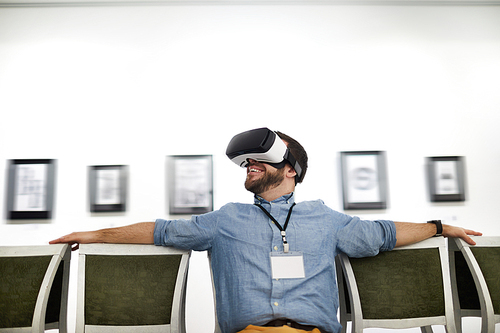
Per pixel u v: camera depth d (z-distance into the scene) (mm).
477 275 1687
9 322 1550
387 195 2902
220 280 1566
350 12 3104
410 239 1687
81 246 1659
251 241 1555
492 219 2904
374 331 2721
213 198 2865
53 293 1746
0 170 2832
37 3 3010
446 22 3107
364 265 1711
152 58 3010
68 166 2857
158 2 3053
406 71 3053
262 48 3053
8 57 2961
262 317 1458
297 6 3102
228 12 3080
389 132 2979
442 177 2934
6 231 2775
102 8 3041
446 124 2996
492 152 2975
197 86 2992
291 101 3000
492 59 3082
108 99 2945
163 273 1658
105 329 1608
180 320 1719
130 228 1674
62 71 2965
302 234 1568
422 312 1681
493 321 1654
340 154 2943
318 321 1479
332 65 3045
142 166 2881
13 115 2898
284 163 1680
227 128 2953
